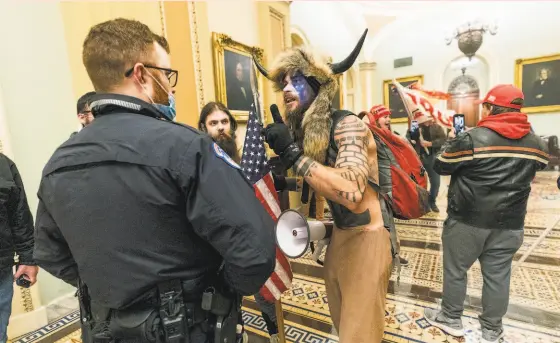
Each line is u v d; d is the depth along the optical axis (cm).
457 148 177
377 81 977
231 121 210
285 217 122
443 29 872
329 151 119
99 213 71
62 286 257
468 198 178
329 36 765
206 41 337
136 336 75
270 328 193
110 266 72
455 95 884
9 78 219
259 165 145
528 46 788
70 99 254
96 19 268
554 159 732
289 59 121
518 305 225
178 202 71
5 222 149
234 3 393
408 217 135
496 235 175
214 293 81
